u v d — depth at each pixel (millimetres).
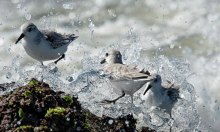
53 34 10930
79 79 9695
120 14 25562
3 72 16875
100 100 9523
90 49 19625
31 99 7457
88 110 9141
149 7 26750
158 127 9531
